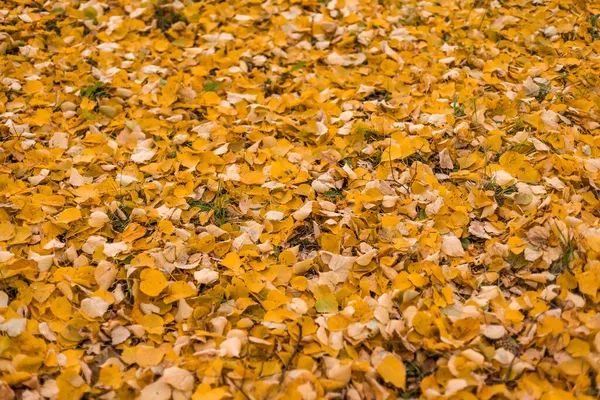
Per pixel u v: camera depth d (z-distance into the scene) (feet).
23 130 9.45
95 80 10.68
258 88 10.61
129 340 6.66
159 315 6.94
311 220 8.23
